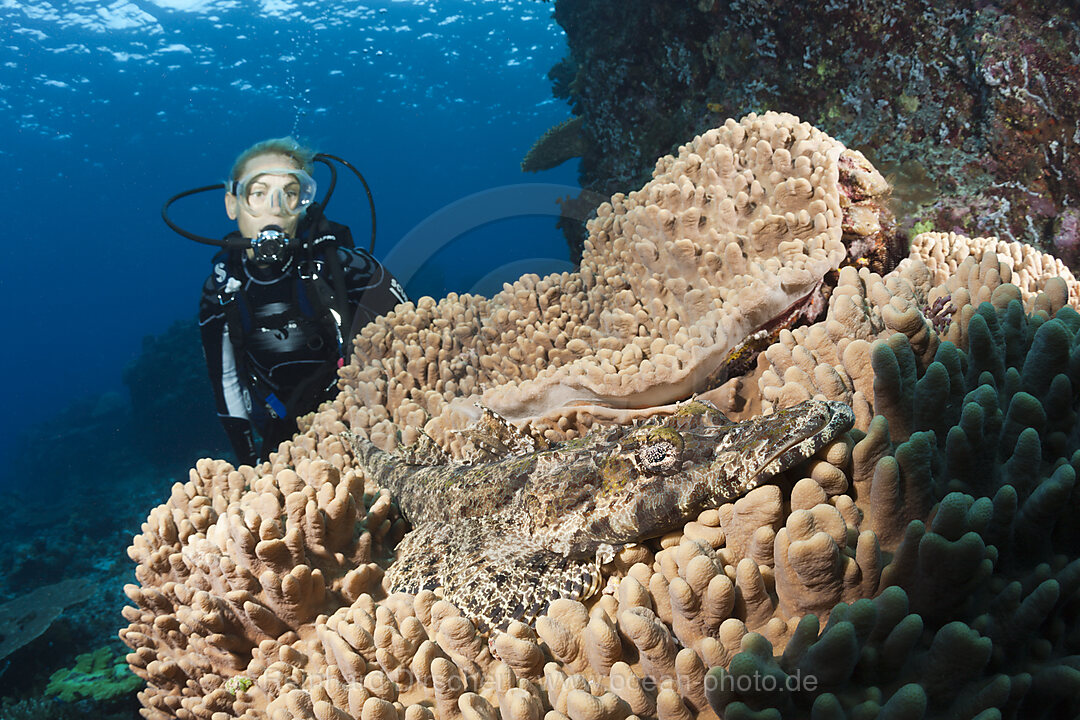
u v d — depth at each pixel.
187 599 2.37
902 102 6.54
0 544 14.74
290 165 4.81
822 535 1.54
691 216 3.54
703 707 1.53
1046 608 1.42
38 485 18.81
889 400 1.96
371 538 2.60
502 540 2.28
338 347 4.73
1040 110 5.69
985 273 2.57
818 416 1.82
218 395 4.95
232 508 2.39
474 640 1.83
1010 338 2.13
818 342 2.39
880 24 6.56
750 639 1.50
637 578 1.89
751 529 1.82
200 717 2.34
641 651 1.61
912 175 6.33
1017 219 5.89
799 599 1.66
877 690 1.43
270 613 2.23
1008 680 1.35
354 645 1.91
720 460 1.92
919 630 1.41
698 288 3.45
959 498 1.49
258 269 4.60
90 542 13.46
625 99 9.50
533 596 2.04
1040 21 5.70
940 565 1.48
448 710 1.71
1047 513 1.57
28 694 8.34
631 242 3.93
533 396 3.11
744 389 2.90
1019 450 1.73
